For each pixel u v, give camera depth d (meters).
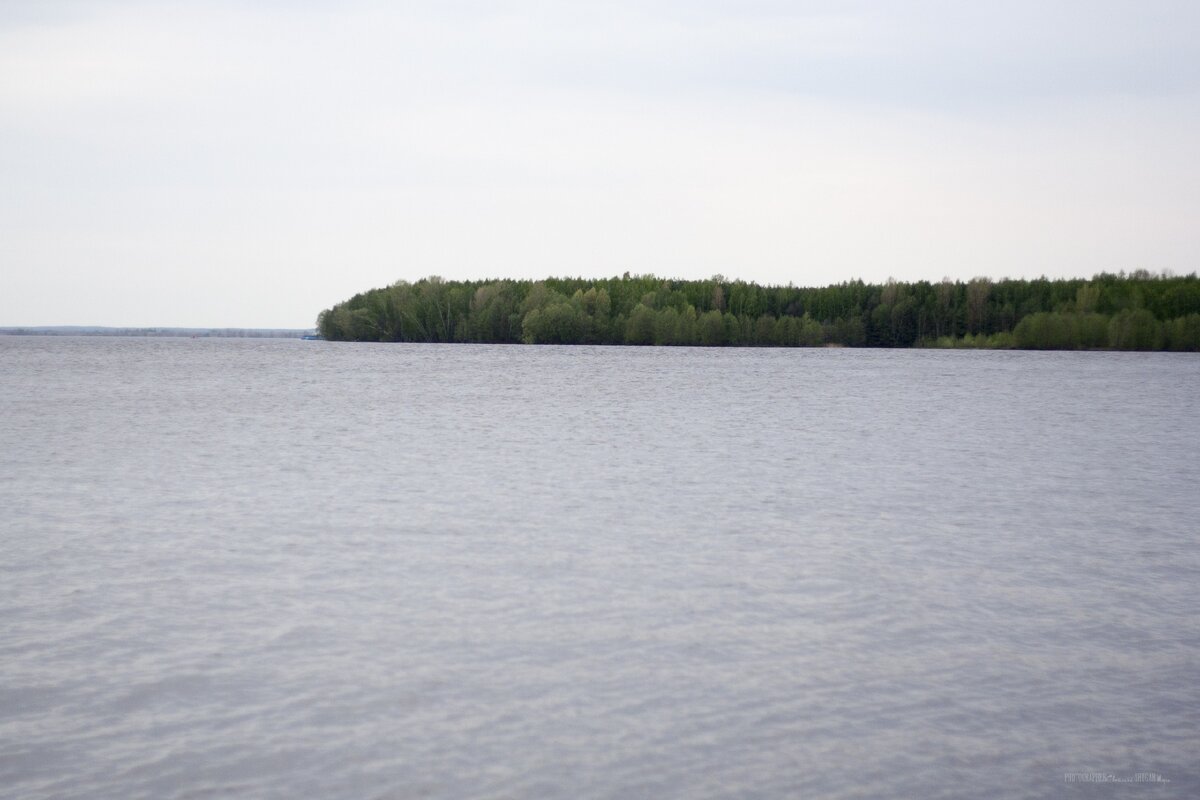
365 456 32.62
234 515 21.94
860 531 20.56
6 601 14.82
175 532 20.03
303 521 21.27
